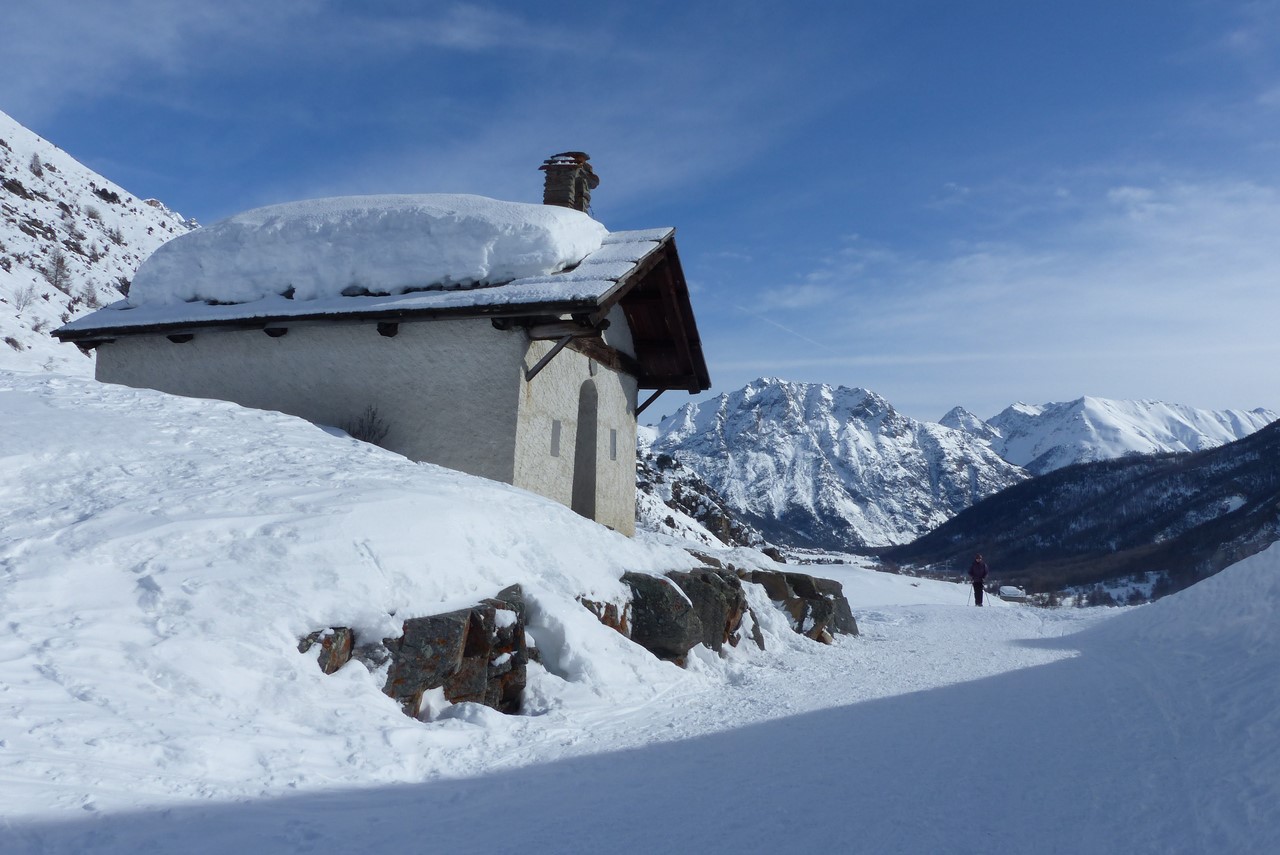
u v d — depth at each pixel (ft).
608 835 12.25
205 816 12.09
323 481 26.55
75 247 175.63
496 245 41.19
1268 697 19.15
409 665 20.72
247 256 45.34
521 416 38.73
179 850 10.86
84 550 19.20
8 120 236.43
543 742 19.38
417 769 16.37
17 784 11.73
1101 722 19.85
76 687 15.03
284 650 18.56
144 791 12.61
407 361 40.29
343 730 17.21
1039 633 51.75
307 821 12.46
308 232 44.73
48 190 201.05
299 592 20.20
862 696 26.02
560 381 42.80
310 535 22.13
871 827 12.40
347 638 20.07
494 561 26.25
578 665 25.21
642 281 48.21
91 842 10.68
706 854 11.39
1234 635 30.96
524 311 37.40
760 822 12.76
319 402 41.24
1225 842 11.35
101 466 24.82
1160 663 29.58
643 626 30.40
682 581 33.65
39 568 18.24
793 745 18.45
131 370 45.11
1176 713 20.25
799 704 24.66
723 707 24.52
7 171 192.95
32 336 111.45
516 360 38.73
